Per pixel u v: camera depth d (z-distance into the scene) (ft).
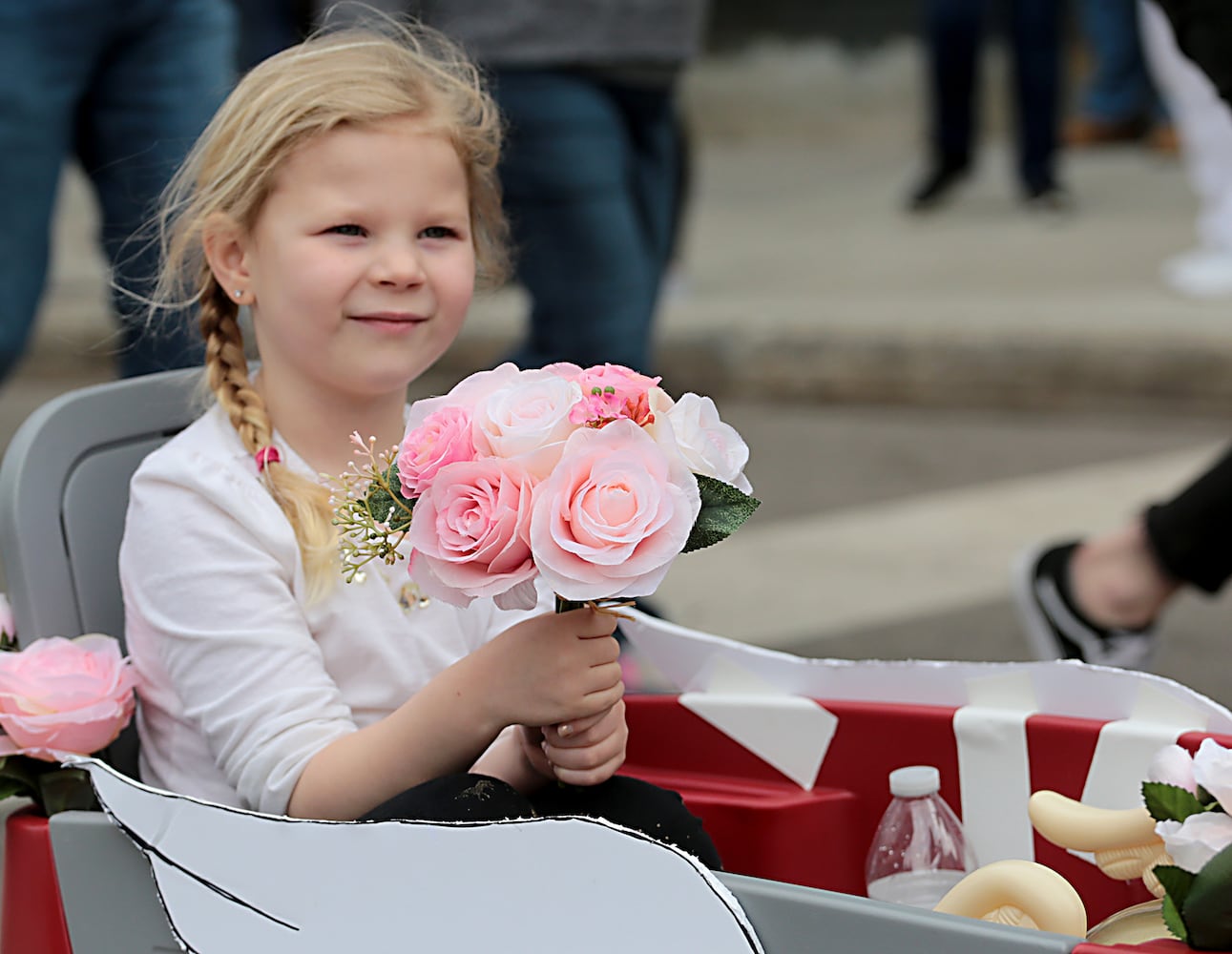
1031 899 10.68
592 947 9.42
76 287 52.65
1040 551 20.97
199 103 19.89
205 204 12.48
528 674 10.92
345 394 12.67
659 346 44.09
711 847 11.98
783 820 13.10
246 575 11.78
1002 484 34.73
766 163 73.87
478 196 13.53
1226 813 9.20
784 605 27.55
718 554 30.83
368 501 10.32
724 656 13.89
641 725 14.24
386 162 11.96
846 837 13.28
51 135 19.16
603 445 9.59
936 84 56.29
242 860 10.36
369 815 10.87
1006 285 45.96
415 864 9.84
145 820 10.62
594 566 9.38
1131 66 66.64
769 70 79.77
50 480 12.57
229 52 20.58
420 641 12.58
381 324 12.06
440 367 44.73
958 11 54.85
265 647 11.62
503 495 9.53
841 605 27.43
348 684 12.39
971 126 56.75
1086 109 68.28
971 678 12.94
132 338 17.07
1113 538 20.42
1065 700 12.57
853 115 78.59
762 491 35.24
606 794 11.76
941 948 8.68
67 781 11.72
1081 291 44.57
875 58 78.38
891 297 45.44
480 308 46.70
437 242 12.32
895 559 29.89
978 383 41.57
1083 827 11.09
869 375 42.47
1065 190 55.42
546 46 21.34
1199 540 19.70
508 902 9.63
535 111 21.61
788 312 44.34
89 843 11.00
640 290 22.71
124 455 13.11
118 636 12.91
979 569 29.09
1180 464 35.47
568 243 22.12
